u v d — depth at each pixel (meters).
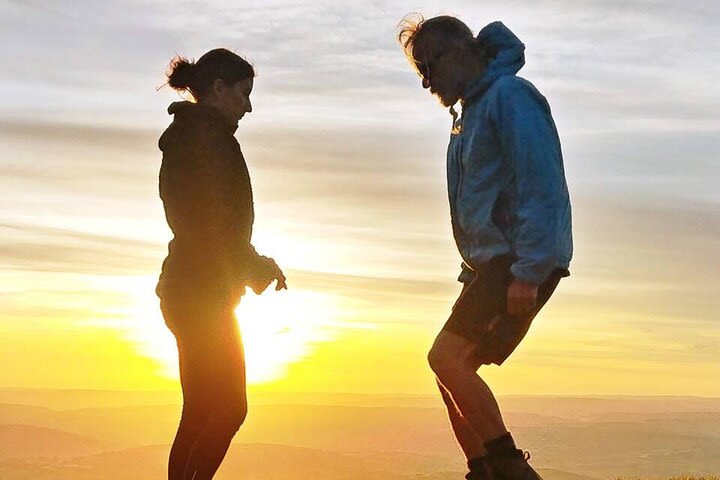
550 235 3.89
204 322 4.18
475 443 4.19
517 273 3.88
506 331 4.03
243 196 4.29
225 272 4.20
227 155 4.25
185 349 4.24
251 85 4.44
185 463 4.22
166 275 4.28
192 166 4.20
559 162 4.06
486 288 4.07
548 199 3.92
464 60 4.28
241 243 4.25
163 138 4.34
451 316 4.14
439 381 4.30
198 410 4.25
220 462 4.23
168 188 4.28
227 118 4.38
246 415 4.31
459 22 4.34
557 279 4.08
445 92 4.33
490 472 4.00
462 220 4.24
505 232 4.09
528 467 3.97
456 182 4.39
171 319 4.27
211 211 4.18
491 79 4.19
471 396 4.00
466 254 4.32
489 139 4.11
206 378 4.22
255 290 4.32
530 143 3.96
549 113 4.13
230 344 4.22
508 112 4.03
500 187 4.11
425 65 4.32
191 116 4.26
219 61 4.33
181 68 4.38
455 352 4.09
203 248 4.19
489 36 4.29
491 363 4.14
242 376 4.27
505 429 4.00
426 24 4.35
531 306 3.91
